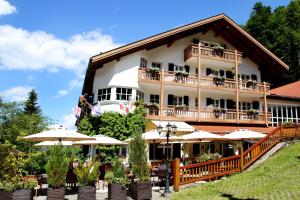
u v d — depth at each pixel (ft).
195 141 72.54
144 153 43.45
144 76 91.97
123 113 86.28
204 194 41.93
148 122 82.99
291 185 40.86
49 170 38.14
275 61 112.98
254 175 51.26
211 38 111.24
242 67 115.24
